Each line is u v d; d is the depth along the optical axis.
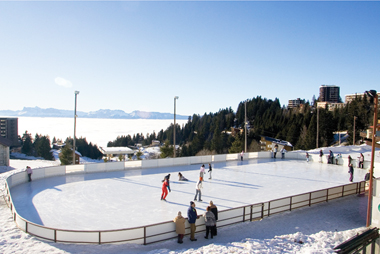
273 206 13.57
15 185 18.16
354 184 17.41
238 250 9.29
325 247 10.06
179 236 10.21
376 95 12.67
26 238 9.76
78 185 18.75
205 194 16.81
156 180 20.77
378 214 12.48
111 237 9.52
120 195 16.38
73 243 9.44
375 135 12.82
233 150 59.50
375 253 11.40
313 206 15.14
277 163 30.58
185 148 82.44
